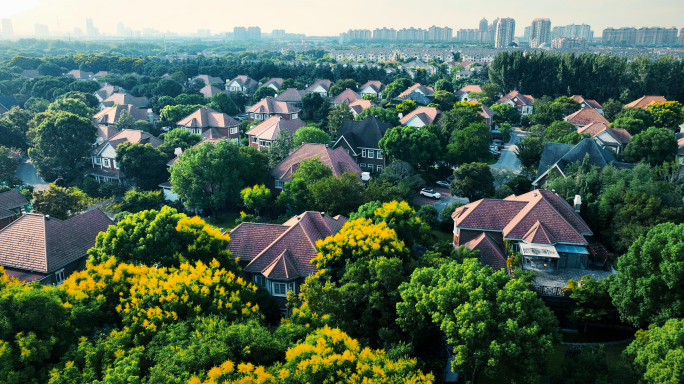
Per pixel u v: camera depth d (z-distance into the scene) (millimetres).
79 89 146625
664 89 136875
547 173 61344
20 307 24375
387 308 30984
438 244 41781
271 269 37656
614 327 36625
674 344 23125
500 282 28500
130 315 27234
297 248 39219
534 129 97625
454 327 25500
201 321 26469
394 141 75000
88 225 47312
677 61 139125
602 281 35250
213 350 23156
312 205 55312
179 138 82188
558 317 37000
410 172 71875
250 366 22312
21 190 71188
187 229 34594
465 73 194250
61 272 42031
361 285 31375
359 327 30984
